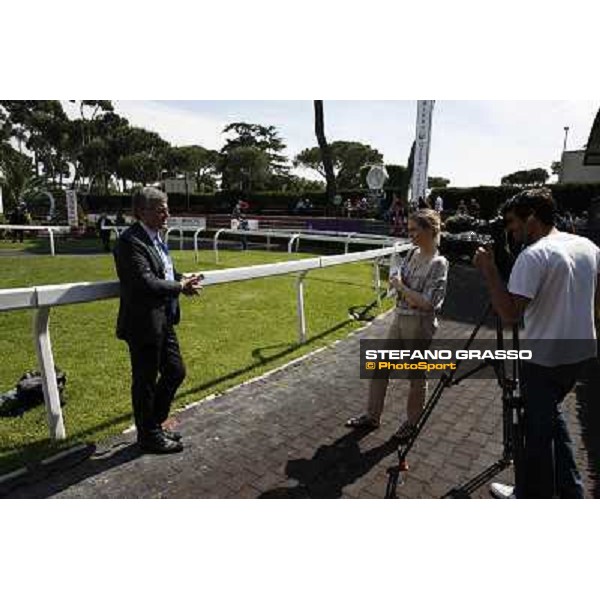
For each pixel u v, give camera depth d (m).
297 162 54.06
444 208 23.19
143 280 2.58
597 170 21.47
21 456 2.78
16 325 5.49
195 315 6.15
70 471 2.71
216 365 4.35
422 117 13.98
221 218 23.55
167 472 2.75
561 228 9.02
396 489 2.66
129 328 2.71
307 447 3.06
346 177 50.72
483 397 3.88
